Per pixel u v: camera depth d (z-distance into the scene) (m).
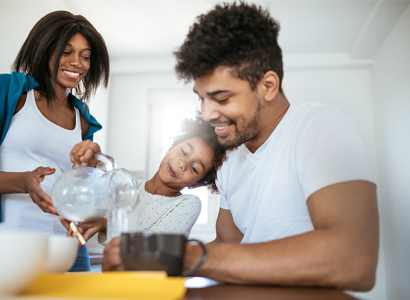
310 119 0.84
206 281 0.63
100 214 0.74
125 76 3.61
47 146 1.20
